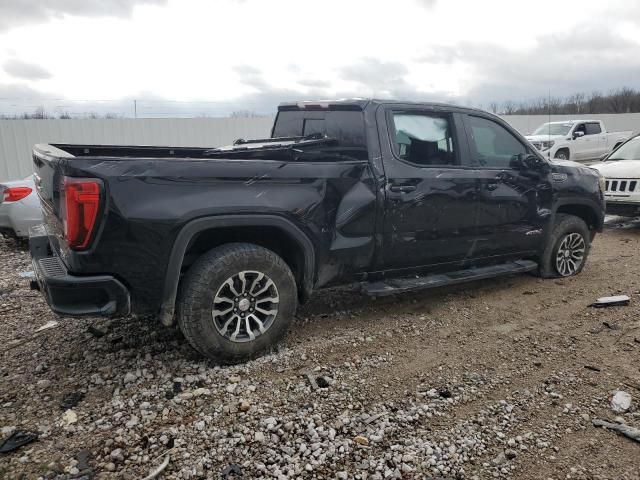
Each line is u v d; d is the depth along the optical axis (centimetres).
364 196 388
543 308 472
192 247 355
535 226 513
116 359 360
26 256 681
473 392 322
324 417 292
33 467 247
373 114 405
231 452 261
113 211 297
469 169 455
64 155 312
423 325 430
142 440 268
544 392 323
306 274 374
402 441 272
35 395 312
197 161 321
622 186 812
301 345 385
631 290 521
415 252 428
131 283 311
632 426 286
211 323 333
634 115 2645
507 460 259
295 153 423
